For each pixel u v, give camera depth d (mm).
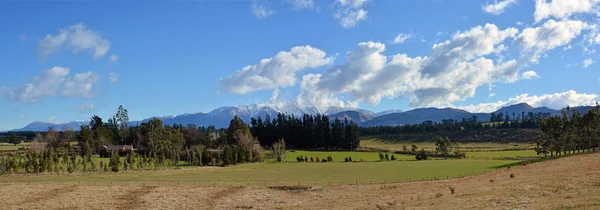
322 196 55906
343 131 198750
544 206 27906
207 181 72312
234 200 53250
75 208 47875
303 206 48031
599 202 26250
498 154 145625
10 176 80312
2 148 159000
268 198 54750
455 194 43438
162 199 52875
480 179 61219
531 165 79562
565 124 123625
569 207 26125
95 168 94875
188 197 54438
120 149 151375
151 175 85500
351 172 91375
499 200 34156
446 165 103562
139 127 193500
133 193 56406
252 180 74562
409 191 54438
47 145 157000
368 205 43375
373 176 80312
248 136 161500
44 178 76312
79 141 166875
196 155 127938
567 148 122625
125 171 94500
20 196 52875
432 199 42000
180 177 81125
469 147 189250
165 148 129750
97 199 52500
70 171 88812
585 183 36969
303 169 103500
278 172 94938
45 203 49719
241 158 130375
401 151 169750
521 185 43156
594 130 124188
